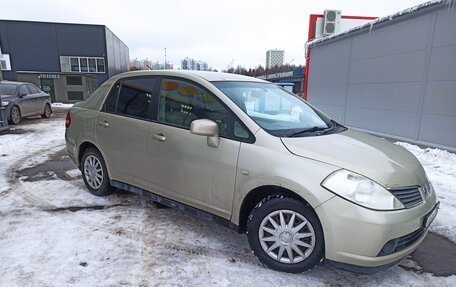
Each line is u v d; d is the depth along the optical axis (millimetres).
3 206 3799
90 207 3814
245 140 2713
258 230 2654
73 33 26922
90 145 4160
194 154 2965
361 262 2262
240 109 2830
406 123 7641
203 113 3012
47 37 26359
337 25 12266
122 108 3721
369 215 2211
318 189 2324
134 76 3713
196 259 2773
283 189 2553
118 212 3686
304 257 2492
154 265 2664
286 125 2975
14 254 2754
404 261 2869
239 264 2719
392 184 2346
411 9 7141
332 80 10648
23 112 11312
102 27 27562
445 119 6602
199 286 2412
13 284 2363
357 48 9266
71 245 2928
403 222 2264
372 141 3061
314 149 2537
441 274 2678
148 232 3229
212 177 2863
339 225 2268
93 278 2463
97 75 28297
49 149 7133
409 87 7492
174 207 3266
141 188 3549
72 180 4840
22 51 26031
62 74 27141
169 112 3258
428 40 6906
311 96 12109
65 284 2383
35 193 4254
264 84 3668
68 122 4441
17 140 8062
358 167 2373
